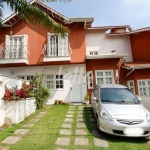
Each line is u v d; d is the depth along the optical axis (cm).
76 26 1224
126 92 593
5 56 1127
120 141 412
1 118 568
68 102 1134
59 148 366
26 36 1196
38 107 934
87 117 683
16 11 629
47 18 630
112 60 1174
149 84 1129
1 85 583
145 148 369
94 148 365
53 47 1181
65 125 564
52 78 1208
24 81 830
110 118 430
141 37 1306
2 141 412
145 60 1264
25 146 376
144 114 439
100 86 666
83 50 1180
